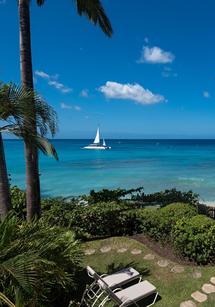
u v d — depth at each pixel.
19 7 9.62
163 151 85.38
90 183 27.95
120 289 6.79
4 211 8.77
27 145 9.42
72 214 10.77
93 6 10.94
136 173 34.75
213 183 27.23
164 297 6.91
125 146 125.81
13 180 29.02
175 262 8.45
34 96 8.30
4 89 7.91
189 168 39.62
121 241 10.07
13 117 8.05
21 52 9.71
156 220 9.75
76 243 6.91
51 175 33.47
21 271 4.73
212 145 135.50
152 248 9.46
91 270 6.74
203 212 12.20
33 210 10.16
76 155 68.38
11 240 5.80
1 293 4.81
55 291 6.23
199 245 8.23
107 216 10.73
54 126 8.67
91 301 6.78
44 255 5.38
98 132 110.62
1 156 8.69
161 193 16.23
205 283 7.33
